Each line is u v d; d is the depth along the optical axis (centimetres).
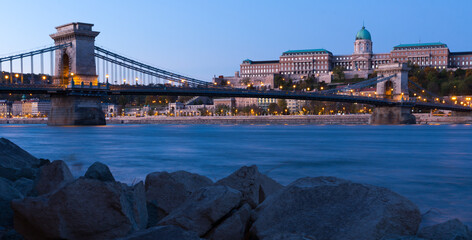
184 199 1040
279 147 5703
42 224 726
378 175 2766
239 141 7175
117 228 757
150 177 1078
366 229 764
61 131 10931
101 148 5247
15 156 1520
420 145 6253
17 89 12331
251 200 1015
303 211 830
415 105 19725
